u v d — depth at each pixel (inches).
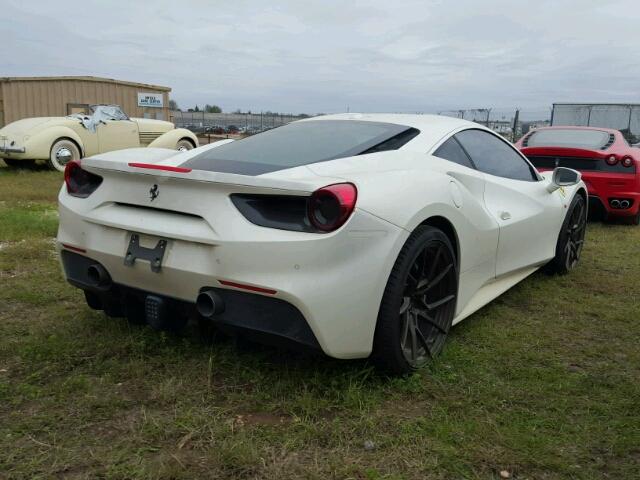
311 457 80.0
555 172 162.9
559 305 151.9
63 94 739.4
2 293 145.7
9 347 111.7
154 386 98.6
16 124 477.1
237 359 108.6
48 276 161.2
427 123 133.9
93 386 98.0
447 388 100.8
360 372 100.7
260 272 88.1
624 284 173.3
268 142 119.3
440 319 113.8
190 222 94.7
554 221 166.4
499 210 135.3
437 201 105.3
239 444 80.5
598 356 119.8
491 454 81.4
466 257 118.6
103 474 75.1
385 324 96.3
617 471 79.4
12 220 233.8
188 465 77.2
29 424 85.7
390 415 91.4
